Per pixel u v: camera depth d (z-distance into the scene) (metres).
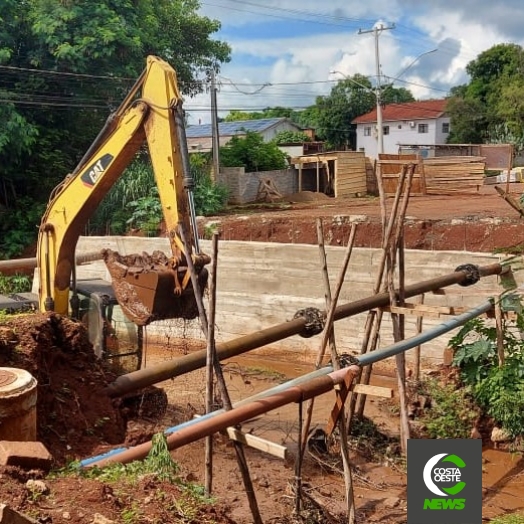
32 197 22.45
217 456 8.59
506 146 38.97
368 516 7.32
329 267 14.26
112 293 9.38
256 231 17.20
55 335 7.09
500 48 56.56
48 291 9.22
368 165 32.75
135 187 20.06
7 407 5.18
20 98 21.09
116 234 19.88
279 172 30.02
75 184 8.89
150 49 24.53
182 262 7.25
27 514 4.04
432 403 10.28
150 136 7.97
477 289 12.31
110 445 6.50
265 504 7.13
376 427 9.65
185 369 7.15
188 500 4.86
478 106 55.44
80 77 21.72
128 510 4.42
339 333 14.12
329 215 17.64
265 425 10.00
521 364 9.86
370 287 13.77
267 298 15.02
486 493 8.28
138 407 8.33
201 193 21.91
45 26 20.52
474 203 21.08
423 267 13.04
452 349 11.02
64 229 9.00
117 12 22.25
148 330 15.52
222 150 30.38
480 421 9.91
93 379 7.06
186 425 5.52
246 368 13.67
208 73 29.38
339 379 6.18
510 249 10.24
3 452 4.77
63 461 5.96
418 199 23.55
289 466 8.41
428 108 61.53
